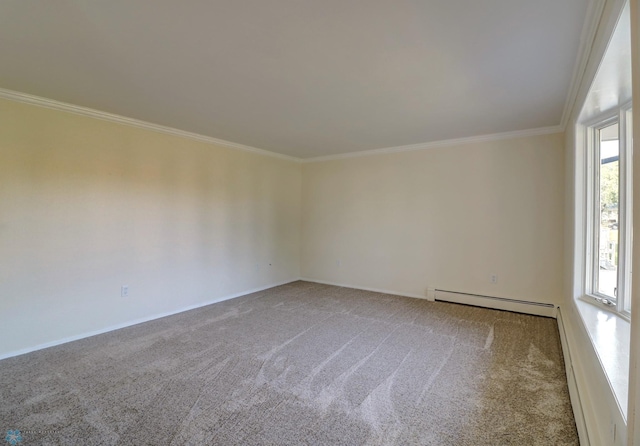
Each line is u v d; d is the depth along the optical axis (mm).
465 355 2807
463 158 4379
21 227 2846
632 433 976
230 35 1874
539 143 3883
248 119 3518
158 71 2352
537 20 1699
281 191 5621
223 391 2223
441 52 2055
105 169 3387
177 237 4059
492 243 4203
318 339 3160
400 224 4910
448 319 3770
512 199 4066
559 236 3789
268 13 1659
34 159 2914
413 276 4809
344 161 5477
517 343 3062
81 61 2203
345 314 3967
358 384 2326
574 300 2736
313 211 5867
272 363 2646
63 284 3092
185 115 3398
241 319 3775
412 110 3193
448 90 2680
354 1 1557
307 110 3209
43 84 2600
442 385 2314
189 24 1766
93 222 3301
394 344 3043
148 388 2258
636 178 994
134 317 3629
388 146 4852
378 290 5141
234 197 4793
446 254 4535
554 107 3076
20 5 1597
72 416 1938
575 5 1567
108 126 3404
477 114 3309
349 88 2646
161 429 1830
